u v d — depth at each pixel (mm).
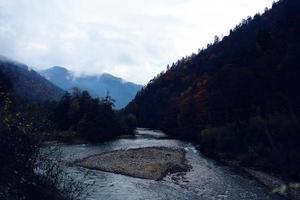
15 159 12852
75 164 47250
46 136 14680
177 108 129250
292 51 68938
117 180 39625
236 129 70250
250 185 40844
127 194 32906
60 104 100312
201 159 61969
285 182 4293
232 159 61812
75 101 100250
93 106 100562
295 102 58000
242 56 91375
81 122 92875
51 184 14711
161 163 52062
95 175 40812
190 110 111500
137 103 185000
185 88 154375
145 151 63812
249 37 161000
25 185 13062
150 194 34156
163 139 103062
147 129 149500
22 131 13109
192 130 103438
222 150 69562
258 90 71688
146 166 49438
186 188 38312
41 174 15305
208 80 116375
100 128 96125
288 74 65938
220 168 53094
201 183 41281
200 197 34344
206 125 90625
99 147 74375
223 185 40500
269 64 75000
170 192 35750
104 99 111938
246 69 78750
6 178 12461
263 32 89500
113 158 54719
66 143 79125
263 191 37594
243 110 73312
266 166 51688
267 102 64500
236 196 35156
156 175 44312
